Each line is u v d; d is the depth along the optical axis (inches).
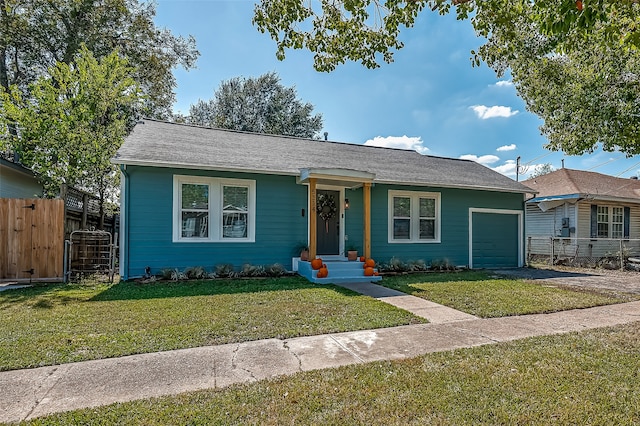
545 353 146.5
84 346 150.8
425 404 103.6
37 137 426.3
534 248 631.2
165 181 343.3
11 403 104.5
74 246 347.9
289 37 213.8
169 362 136.1
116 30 673.6
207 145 397.1
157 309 214.8
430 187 459.8
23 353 142.3
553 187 644.7
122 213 329.1
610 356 143.3
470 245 481.4
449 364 134.0
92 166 442.0
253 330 176.6
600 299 262.1
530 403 104.7
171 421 94.1
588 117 335.3
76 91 459.2
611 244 597.3
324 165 413.1
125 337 162.6
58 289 280.7
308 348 153.3
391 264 415.5
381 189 437.1
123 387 115.0
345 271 353.1
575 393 111.1
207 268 356.2
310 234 356.5
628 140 320.5
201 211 358.0
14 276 311.4
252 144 446.0
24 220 314.8
